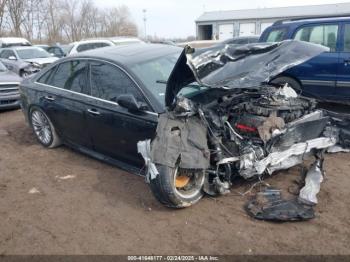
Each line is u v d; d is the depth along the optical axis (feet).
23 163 18.16
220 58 12.98
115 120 14.88
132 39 48.47
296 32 22.88
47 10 142.31
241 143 13.10
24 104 20.34
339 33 21.08
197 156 12.25
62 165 17.51
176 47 18.02
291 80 22.35
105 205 13.60
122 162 15.97
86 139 17.04
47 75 19.21
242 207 12.76
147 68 15.26
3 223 13.00
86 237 11.80
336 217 11.82
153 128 13.52
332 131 15.49
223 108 13.47
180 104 12.28
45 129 19.65
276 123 12.88
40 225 12.68
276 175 14.76
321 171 13.94
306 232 11.21
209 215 12.42
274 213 12.00
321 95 22.06
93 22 155.74
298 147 13.80
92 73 16.47
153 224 12.20
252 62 13.57
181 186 12.76
